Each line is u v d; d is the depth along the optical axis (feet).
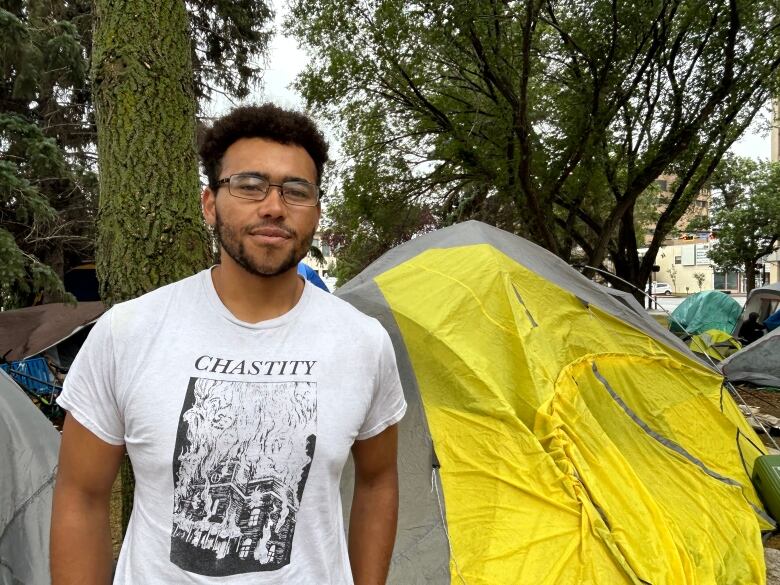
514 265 14.49
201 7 41.14
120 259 7.88
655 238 41.22
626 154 37.91
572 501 10.19
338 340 4.21
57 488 4.07
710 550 10.77
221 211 4.24
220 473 3.79
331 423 3.99
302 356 4.09
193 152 8.44
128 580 3.79
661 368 15.10
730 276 149.18
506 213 46.26
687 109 34.47
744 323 37.76
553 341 13.32
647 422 13.78
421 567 9.77
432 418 11.81
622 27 30.40
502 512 10.32
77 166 33.47
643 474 12.35
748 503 12.85
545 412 11.41
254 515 3.81
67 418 4.06
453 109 36.86
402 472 11.16
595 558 9.52
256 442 3.84
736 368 29.32
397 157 40.45
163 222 7.94
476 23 27.63
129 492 7.97
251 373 3.96
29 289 24.12
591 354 13.92
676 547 10.21
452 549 9.98
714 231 81.25
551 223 35.12
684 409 14.61
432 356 12.63
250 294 4.18
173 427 3.77
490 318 13.15
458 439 11.45
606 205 50.08
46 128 34.14
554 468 10.53
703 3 30.30
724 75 31.73
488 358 12.45
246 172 4.20
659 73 34.17
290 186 4.24
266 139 4.31
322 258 54.44
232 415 3.83
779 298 39.27
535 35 33.12
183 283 4.32
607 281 44.65
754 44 31.12
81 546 3.94
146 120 7.94
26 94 27.25
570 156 33.47
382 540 4.71
